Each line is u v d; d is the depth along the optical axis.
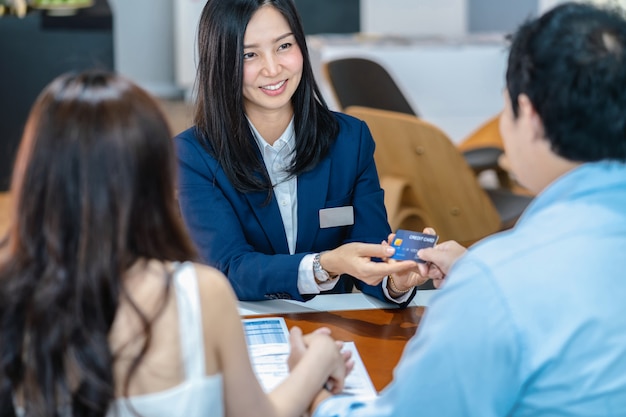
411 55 6.13
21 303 1.33
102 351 1.31
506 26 9.44
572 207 1.35
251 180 2.51
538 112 1.37
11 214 1.36
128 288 1.35
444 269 2.10
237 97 2.45
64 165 1.30
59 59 6.96
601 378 1.28
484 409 1.31
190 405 1.38
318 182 2.60
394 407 1.37
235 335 1.43
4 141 6.89
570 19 1.36
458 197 4.49
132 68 9.84
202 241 2.51
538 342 1.27
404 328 2.21
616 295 1.29
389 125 4.42
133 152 1.32
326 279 2.33
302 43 2.47
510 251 1.33
